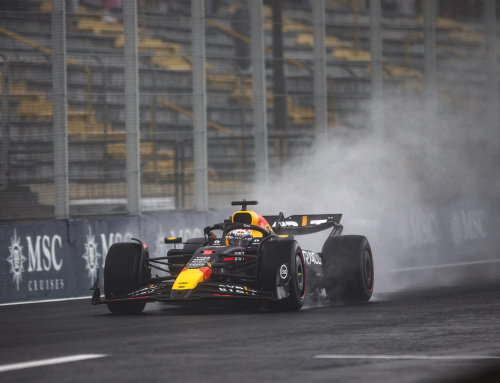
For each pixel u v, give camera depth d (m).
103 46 60.91
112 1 62.69
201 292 27.27
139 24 62.16
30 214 47.66
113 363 17.05
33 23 52.31
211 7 68.50
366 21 74.12
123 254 30.17
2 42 51.50
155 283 29.66
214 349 18.80
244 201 32.84
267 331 22.12
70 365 16.94
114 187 51.38
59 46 48.03
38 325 27.06
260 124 56.59
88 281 46.16
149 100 58.91
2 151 48.69
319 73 59.91
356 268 32.44
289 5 70.81
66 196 47.28
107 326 25.22
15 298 42.59
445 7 73.25
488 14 71.69
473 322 23.42
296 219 35.94
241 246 30.77
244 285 28.89
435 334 20.77
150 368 16.28
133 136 50.25
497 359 16.56
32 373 16.03
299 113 60.69
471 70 71.38
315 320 24.89
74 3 61.19
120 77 58.94
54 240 44.81
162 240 49.88
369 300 33.97
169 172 53.47
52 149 50.22
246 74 62.75
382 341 19.61
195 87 53.50
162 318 27.31
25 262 43.31
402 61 70.06
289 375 15.12
